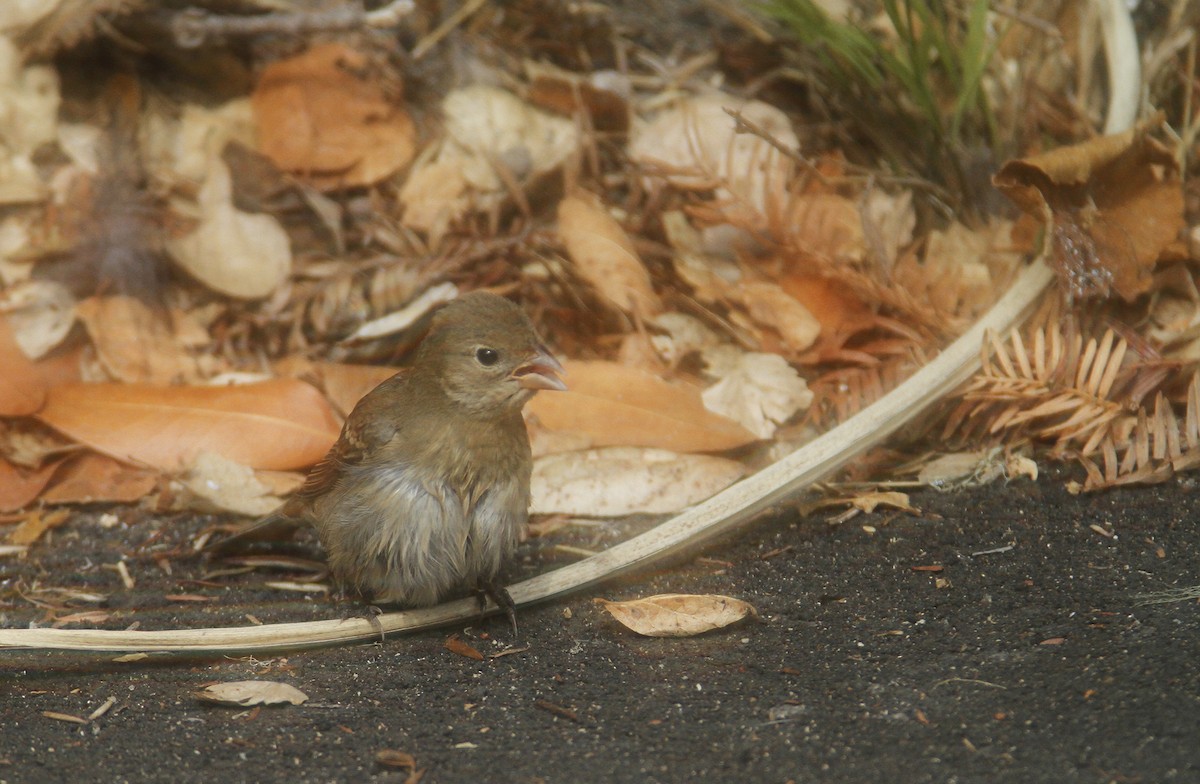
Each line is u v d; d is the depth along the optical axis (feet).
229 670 25.96
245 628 26.43
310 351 37.58
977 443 33.22
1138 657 23.15
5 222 37.70
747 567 29.12
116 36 39.70
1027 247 34.78
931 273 35.35
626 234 39.09
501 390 26.61
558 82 41.24
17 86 38.81
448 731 22.80
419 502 27.17
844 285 35.58
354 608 28.81
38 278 37.27
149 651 25.84
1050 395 31.68
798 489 29.71
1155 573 26.73
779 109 42.39
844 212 37.22
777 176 38.09
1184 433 31.14
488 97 41.52
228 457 33.09
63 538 32.09
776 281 36.47
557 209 40.55
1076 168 32.07
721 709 22.94
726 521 29.04
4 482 33.32
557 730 22.58
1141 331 33.35
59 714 23.99
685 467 32.22
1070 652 23.71
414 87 41.65
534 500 31.96
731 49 43.93
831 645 25.16
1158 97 39.52
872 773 20.38
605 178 40.57
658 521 31.99
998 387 31.45
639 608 26.35
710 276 38.14
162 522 32.78
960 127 40.37
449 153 40.73
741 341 36.88
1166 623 24.44
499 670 25.35
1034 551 28.32
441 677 25.20
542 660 25.64
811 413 34.17
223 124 40.22
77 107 39.50
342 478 27.94
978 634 24.95
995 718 21.68
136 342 36.91
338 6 41.96
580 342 37.60
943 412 33.71
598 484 32.07
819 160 39.88
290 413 33.55
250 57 41.04
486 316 26.78
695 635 26.17
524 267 39.06
